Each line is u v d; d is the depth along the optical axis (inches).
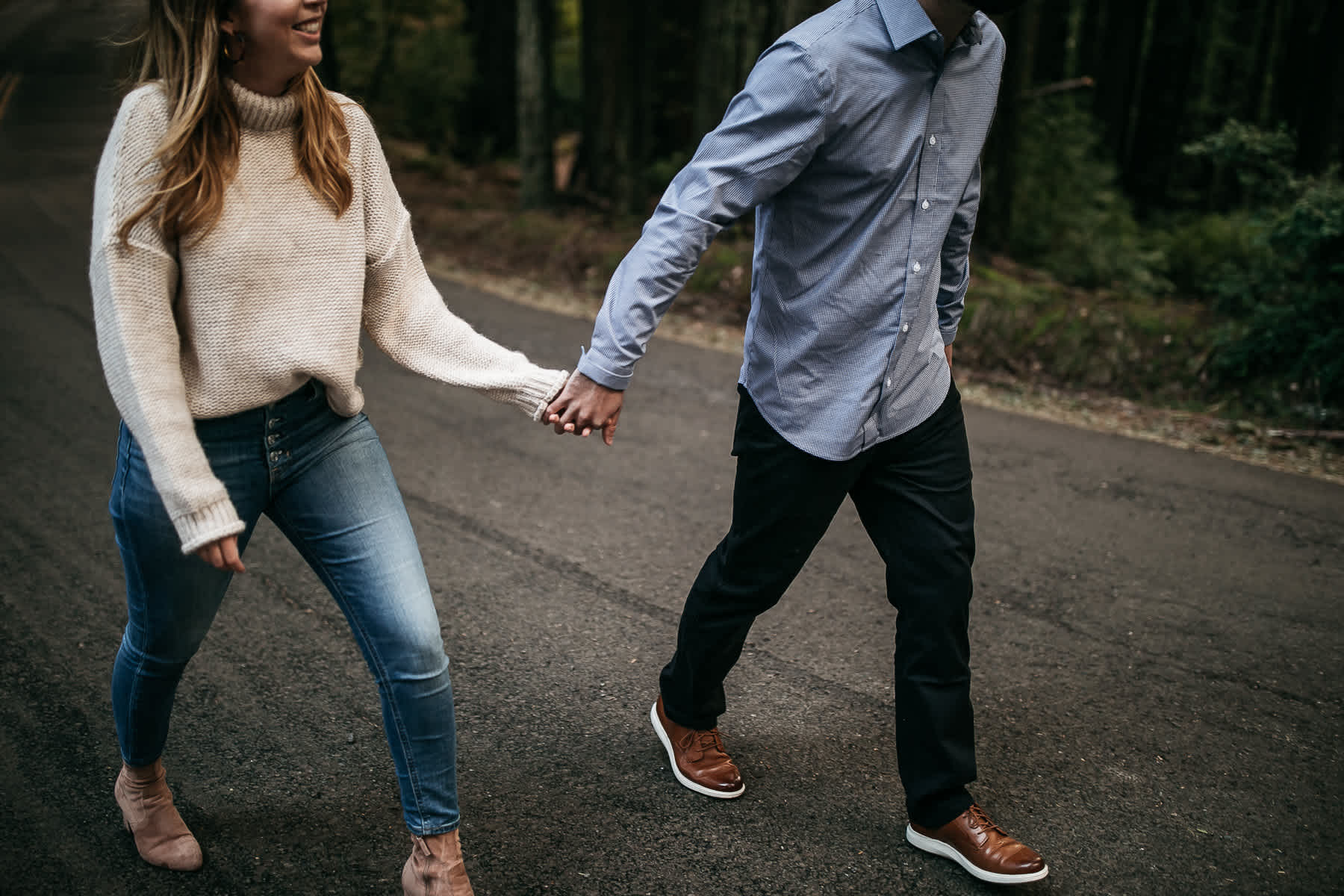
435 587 137.9
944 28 75.9
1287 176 266.1
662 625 131.0
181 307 66.9
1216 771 105.7
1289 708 118.0
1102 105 689.6
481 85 818.8
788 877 87.8
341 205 70.1
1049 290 369.1
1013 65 498.6
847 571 149.3
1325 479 201.0
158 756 83.4
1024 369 270.7
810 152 77.0
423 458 187.8
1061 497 182.9
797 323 83.4
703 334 305.0
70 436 186.9
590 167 608.7
